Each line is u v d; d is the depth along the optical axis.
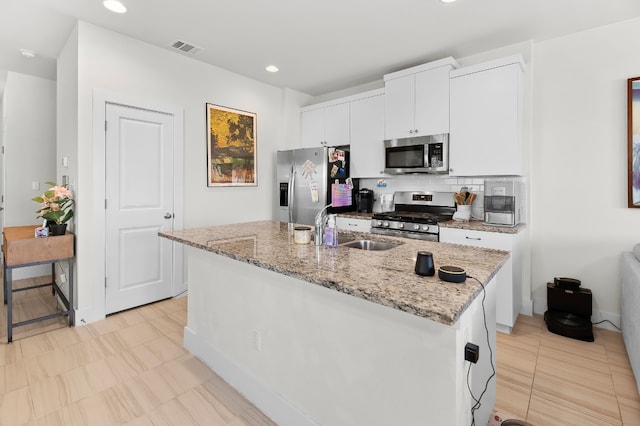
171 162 3.30
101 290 2.85
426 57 3.37
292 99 4.52
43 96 4.08
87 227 2.76
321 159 3.85
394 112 3.53
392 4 2.40
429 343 1.11
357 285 1.13
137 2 2.40
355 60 3.46
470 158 3.04
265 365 1.74
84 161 2.72
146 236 3.16
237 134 3.91
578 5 2.39
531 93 2.96
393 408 1.21
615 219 2.70
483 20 2.62
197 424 1.63
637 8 2.43
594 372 2.08
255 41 3.02
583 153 2.81
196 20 2.66
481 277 1.24
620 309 2.68
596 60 2.73
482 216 3.27
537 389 1.91
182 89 3.37
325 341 1.43
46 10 2.50
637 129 2.57
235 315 1.94
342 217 3.83
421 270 1.24
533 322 2.87
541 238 3.03
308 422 1.49
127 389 1.90
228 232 2.37
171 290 3.38
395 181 3.96
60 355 2.26
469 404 1.20
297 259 1.52
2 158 4.45
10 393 1.84
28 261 2.49
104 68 2.80
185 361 2.21
